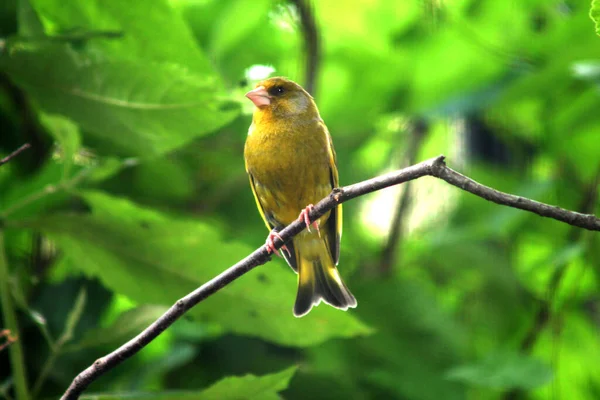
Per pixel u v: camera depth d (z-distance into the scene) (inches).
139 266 309.0
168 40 326.3
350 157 500.7
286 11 453.4
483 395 466.6
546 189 453.1
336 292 353.1
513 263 484.4
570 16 449.7
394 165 516.1
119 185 445.7
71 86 281.3
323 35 504.7
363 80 505.7
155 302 315.9
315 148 354.3
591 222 183.8
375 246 503.8
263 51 484.7
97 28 329.1
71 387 213.6
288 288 300.2
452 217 490.3
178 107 284.4
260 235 445.4
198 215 459.8
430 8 466.0
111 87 281.0
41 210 380.8
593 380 504.4
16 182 423.5
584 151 476.1
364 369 424.5
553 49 460.4
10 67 278.1
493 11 481.4
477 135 516.4
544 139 481.4
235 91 399.2
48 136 422.3
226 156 466.3
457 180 198.2
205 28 475.8
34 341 381.7
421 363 426.6
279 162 352.2
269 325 310.2
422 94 497.7
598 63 418.3
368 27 500.7
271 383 262.1
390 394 420.2
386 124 517.3
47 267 403.5
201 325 425.1
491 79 480.1
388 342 429.7
